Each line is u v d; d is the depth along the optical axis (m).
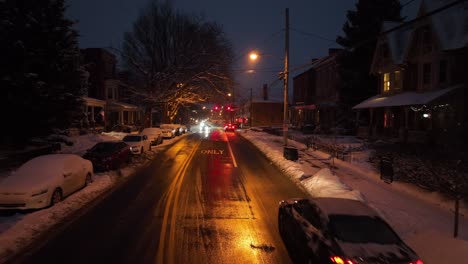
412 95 23.83
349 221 5.74
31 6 18.22
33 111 17.47
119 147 17.05
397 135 25.06
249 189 12.33
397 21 29.22
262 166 17.78
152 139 28.48
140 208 9.67
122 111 44.16
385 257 5.00
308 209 6.62
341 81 34.84
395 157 16.34
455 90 20.33
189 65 39.53
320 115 44.72
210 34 40.34
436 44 22.34
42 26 18.17
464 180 10.55
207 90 41.28
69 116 19.84
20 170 10.15
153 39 40.44
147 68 39.84
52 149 19.28
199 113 154.00
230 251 6.82
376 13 31.70
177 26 40.44
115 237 7.41
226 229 8.07
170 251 6.73
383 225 5.73
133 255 6.51
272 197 11.24
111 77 41.84
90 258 6.34
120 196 11.05
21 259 6.26
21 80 16.67
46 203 9.36
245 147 28.08
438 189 11.00
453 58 21.48
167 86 39.66
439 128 19.91
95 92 38.78
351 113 34.09
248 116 80.12
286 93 24.80
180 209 9.62
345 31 33.75
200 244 7.13
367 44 31.61
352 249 5.13
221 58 40.16
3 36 17.05
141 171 15.88
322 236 5.63
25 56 17.38
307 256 5.85
